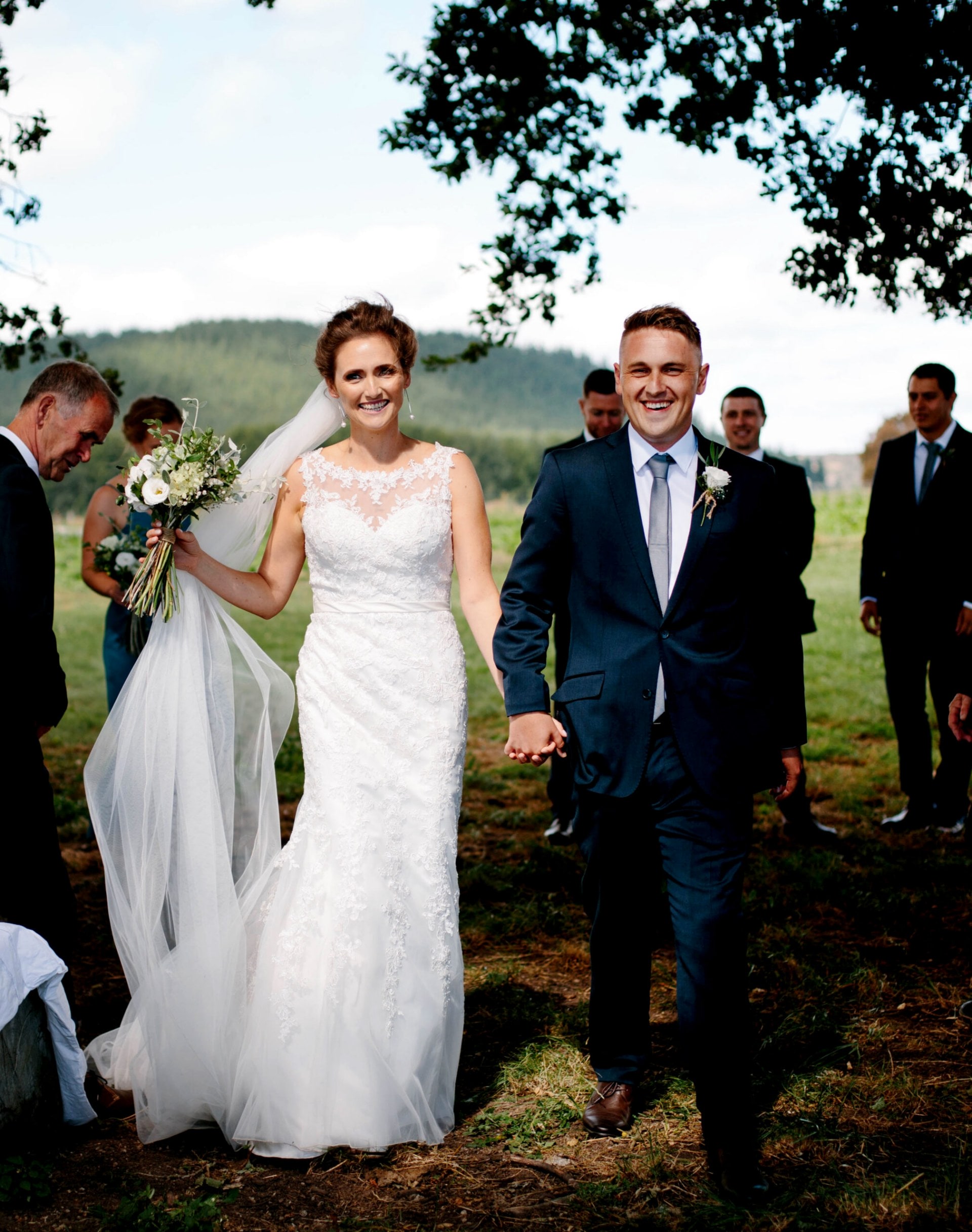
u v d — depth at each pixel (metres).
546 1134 3.20
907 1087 3.36
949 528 6.29
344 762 3.27
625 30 5.84
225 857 3.33
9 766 3.27
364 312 3.36
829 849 6.09
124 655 6.29
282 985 3.16
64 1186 2.93
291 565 3.60
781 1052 3.67
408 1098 3.10
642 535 3.11
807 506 6.11
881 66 5.02
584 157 6.37
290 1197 2.90
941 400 6.49
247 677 3.57
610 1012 3.23
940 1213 2.72
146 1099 3.23
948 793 6.45
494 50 6.00
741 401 6.14
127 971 3.37
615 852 3.18
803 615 4.45
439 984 3.23
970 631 6.06
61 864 3.43
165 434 3.52
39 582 3.27
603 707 3.09
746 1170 2.86
